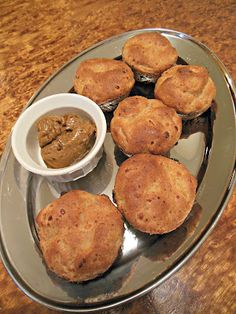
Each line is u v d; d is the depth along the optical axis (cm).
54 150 26
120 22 37
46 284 23
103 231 22
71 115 27
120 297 22
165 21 36
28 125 27
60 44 36
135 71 30
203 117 28
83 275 21
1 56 37
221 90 29
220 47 33
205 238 23
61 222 22
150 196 23
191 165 26
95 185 27
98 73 28
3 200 27
